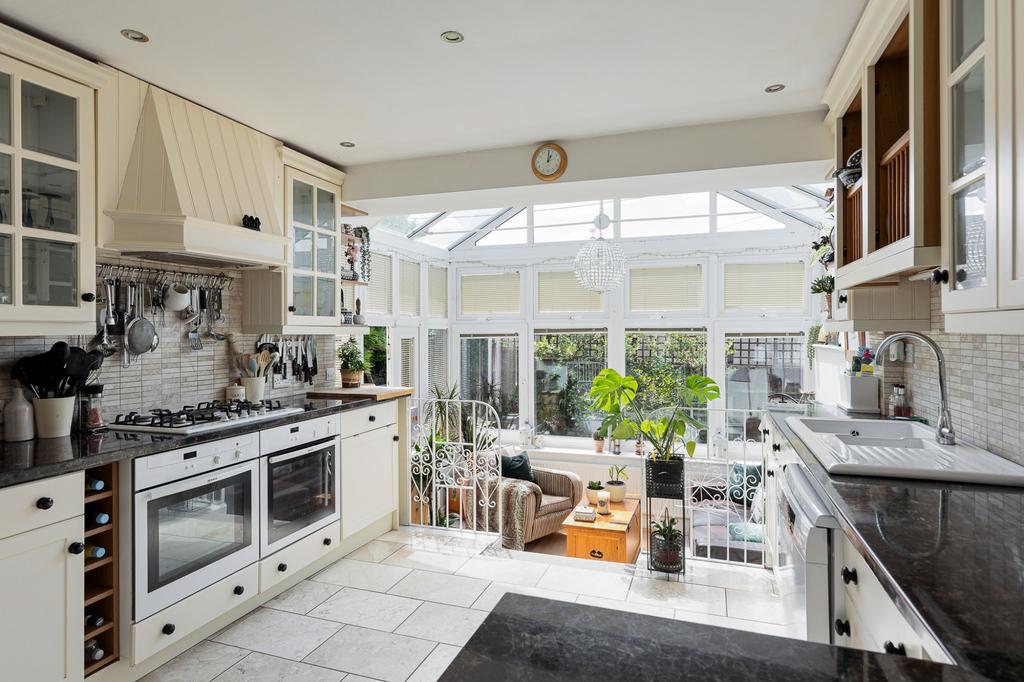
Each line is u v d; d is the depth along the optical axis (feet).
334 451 11.34
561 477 18.39
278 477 9.84
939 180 5.59
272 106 10.00
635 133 11.43
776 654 2.48
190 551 8.17
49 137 7.59
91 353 8.41
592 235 21.58
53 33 7.58
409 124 10.92
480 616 9.37
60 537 6.59
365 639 8.68
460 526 13.66
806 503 5.93
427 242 21.75
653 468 11.24
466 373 23.12
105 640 7.39
